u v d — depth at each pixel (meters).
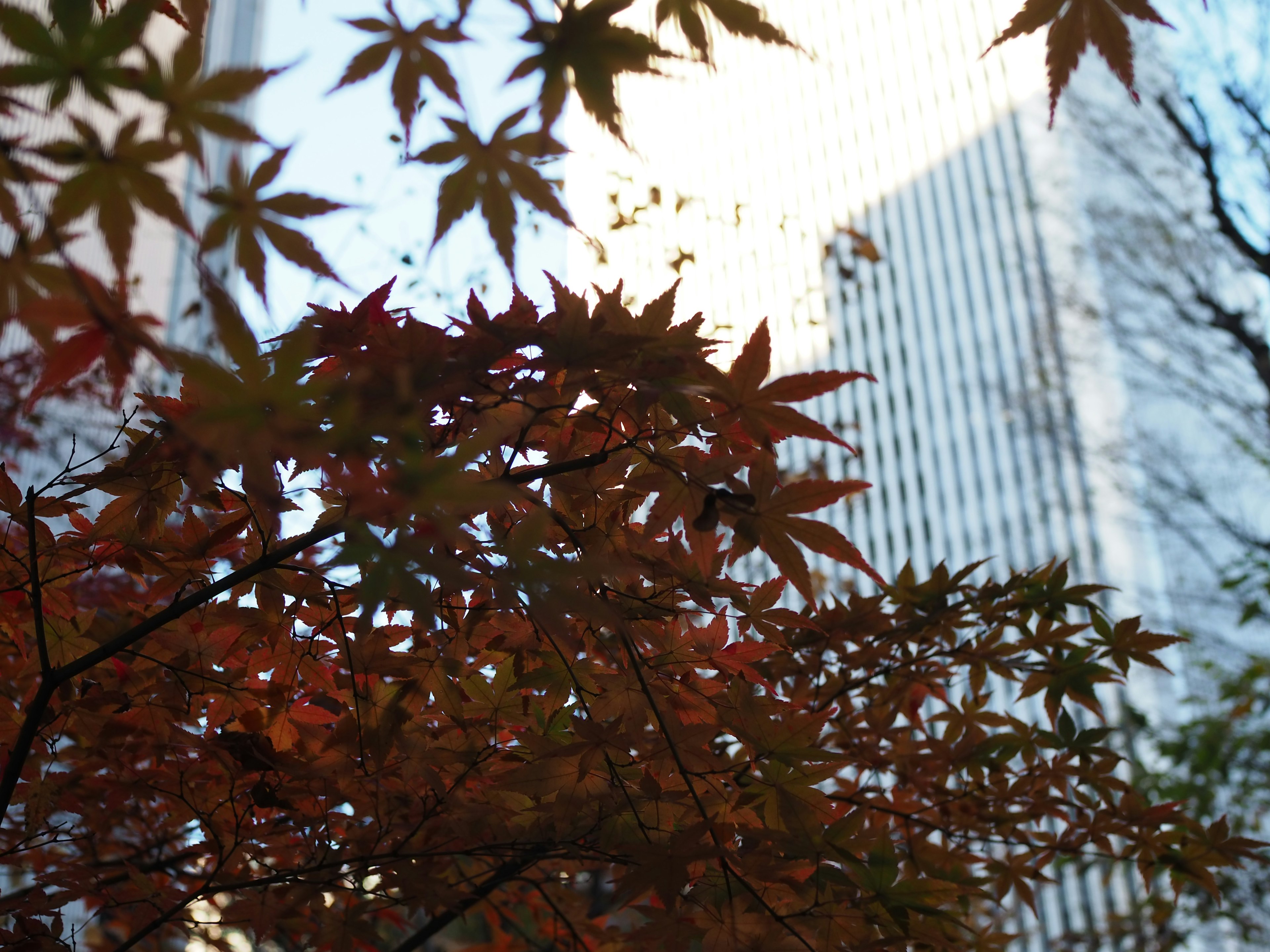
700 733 0.74
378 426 0.59
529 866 0.83
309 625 0.80
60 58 0.59
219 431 0.57
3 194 0.60
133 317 0.59
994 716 0.95
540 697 0.82
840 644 0.93
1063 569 0.91
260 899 0.81
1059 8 0.70
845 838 0.75
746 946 0.73
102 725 0.82
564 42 0.65
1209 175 2.99
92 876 0.82
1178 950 2.76
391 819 0.82
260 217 0.63
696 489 0.70
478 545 0.72
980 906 1.31
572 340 0.67
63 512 0.80
